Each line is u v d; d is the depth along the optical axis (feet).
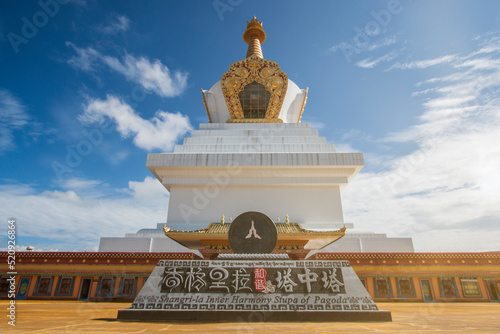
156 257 48.55
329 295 20.89
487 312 27.37
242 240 27.35
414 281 46.83
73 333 13.91
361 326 17.12
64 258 49.14
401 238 52.70
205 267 21.94
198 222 56.59
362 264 47.42
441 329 15.96
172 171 58.65
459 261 47.80
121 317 19.45
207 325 17.33
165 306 20.15
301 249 47.67
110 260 48.83
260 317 19.56
